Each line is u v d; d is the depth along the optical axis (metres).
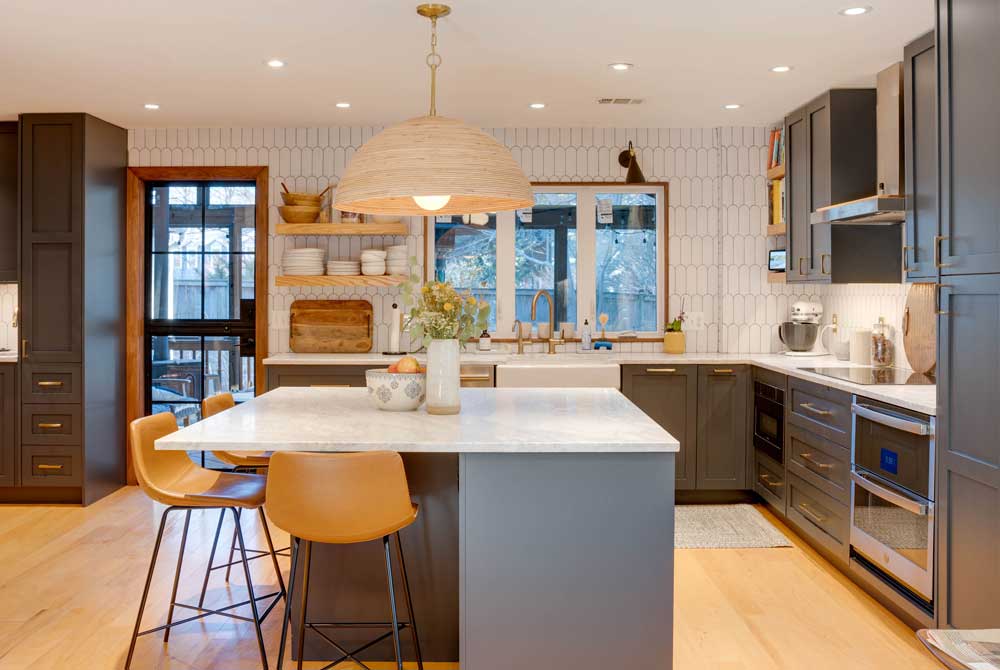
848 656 2.96
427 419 2.82
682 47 3.78
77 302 5.08
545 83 4.40
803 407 4.25
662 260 5.69
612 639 2.46
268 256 5.63
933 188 3.31
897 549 3.21
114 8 3.26
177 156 5.61
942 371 2.85
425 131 2.57
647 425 2.69
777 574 3.85
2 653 2.96
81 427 5.08
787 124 5.09
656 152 5.61
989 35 2.54
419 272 5.54
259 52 3.84
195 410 5.86
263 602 3.46
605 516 2.45
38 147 5.08
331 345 5.61
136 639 2.82
